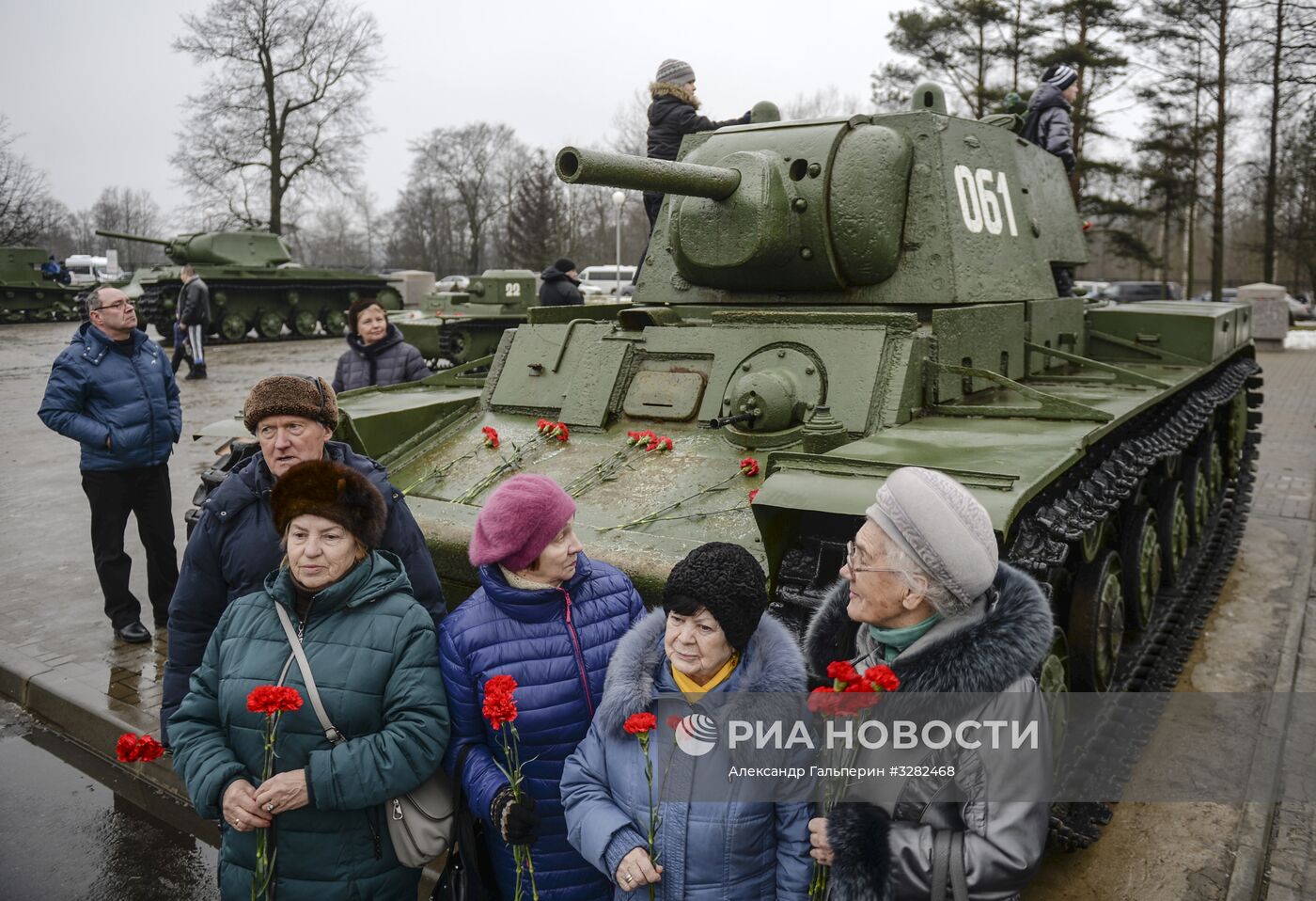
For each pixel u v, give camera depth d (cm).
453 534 508
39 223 5212
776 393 529
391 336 811
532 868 308
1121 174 3369
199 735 324
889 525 262
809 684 310
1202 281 6206
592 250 6281
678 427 571
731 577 275
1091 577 556
